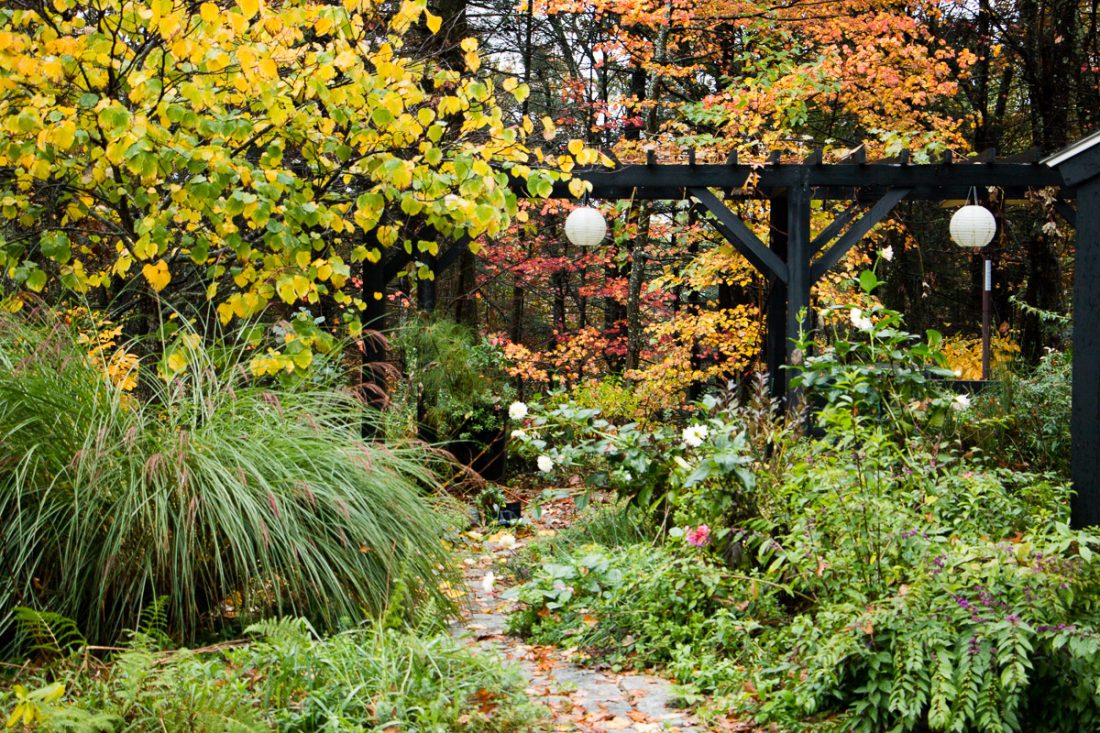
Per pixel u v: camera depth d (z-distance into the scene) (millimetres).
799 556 3982
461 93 5762
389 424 5902
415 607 4305
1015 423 7008
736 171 8180
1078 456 4148
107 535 3910
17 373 4086
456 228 6250
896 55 10430
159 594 3918
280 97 5328
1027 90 15500
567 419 5371
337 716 3072
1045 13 13219
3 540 3807
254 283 5684
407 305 10930
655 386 10844
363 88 5445
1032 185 8117
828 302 10289
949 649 3314
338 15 5359
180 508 3893
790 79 9766
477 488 7898
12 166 5633
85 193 5875
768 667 3854
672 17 10492
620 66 14562
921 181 8141
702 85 13938
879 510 3871
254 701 3174
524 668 4227
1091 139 4035
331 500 4215
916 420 5016
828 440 4707
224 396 4570
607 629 4535
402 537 4434
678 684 4012
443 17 10023
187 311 7355
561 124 14422
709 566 4461
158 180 5598
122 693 2949
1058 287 13352
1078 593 3273
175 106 5082
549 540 6277
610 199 8766
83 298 5246
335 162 6664
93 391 4250
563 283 16062
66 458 4059
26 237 6285
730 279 11117
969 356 11344
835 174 8203
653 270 15539
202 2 5230
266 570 3969
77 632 3471
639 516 6102
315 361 5730
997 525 4543
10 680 3408
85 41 5070
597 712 3664
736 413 5121
